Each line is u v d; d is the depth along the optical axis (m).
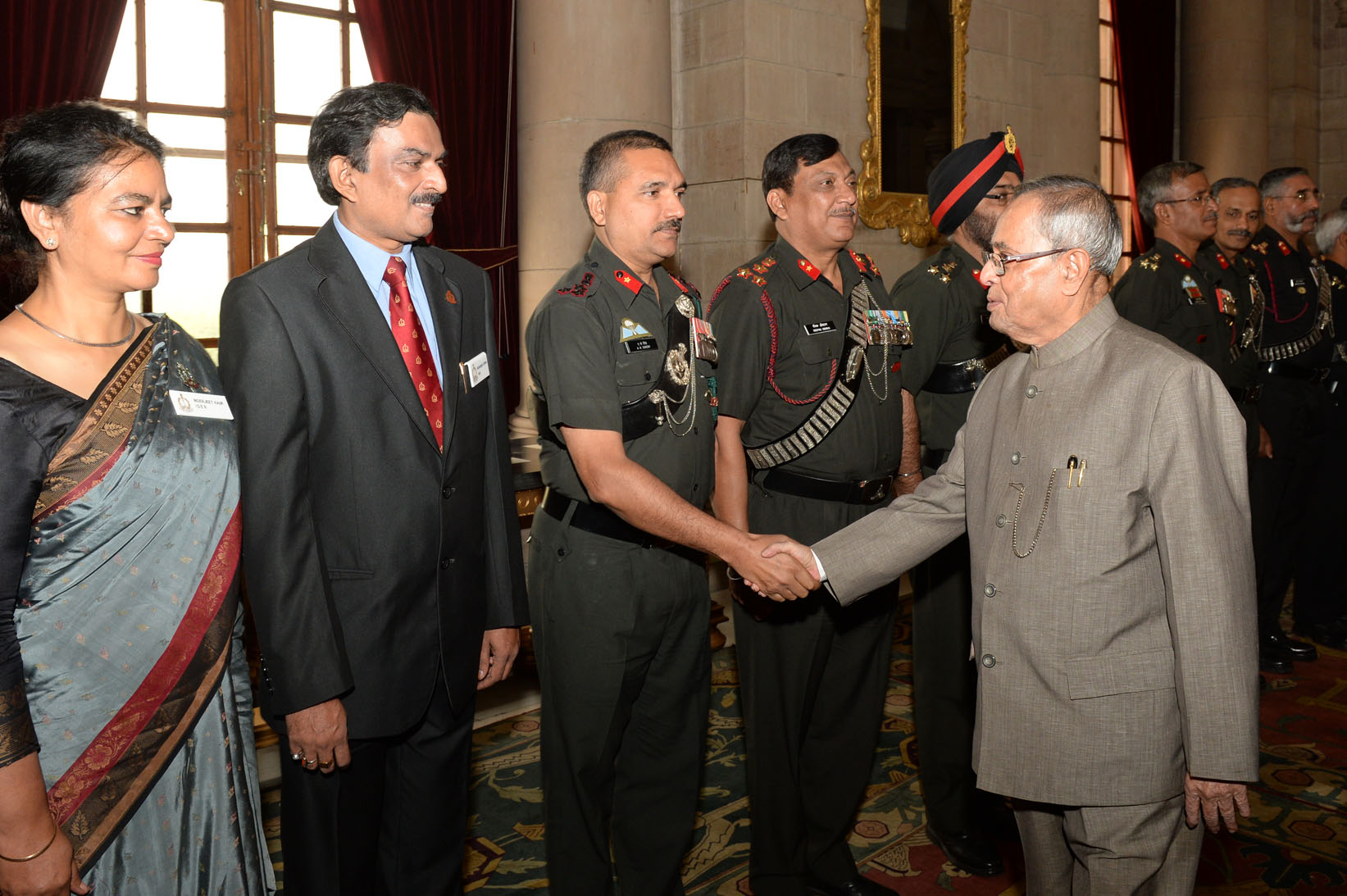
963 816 2.51
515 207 4.36
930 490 1.91
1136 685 1.49
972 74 5.75
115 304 1.35
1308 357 3.81
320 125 1.61
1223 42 7.61
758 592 1.97
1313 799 2.84
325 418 1.59
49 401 1.26
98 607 1.31
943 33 5.50
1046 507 1.53
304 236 4.05
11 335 1.28
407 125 1.58
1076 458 1.51
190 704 1.40
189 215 3.74
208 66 3.75
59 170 1.26
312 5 3.98
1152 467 1.46
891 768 3.06
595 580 1.91
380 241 1.66
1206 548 1.42
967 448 1.74
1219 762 1.42
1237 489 1.47
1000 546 1.59
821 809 2.32
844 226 2.18
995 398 1.70
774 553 1.93
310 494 1.58
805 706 2.23
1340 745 3.18
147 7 3.58
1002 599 1.58
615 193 1.90
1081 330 1.56
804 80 4.90
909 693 3.63
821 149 2.18
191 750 1.42
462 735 1.82
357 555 1.62
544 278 4.15
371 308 1.63
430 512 1.67
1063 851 1.68
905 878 2.46
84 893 1.30
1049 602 1.52
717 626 4.27
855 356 2.21
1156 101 7.56
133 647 1.34
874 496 2.29
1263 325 3.81
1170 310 3.36
